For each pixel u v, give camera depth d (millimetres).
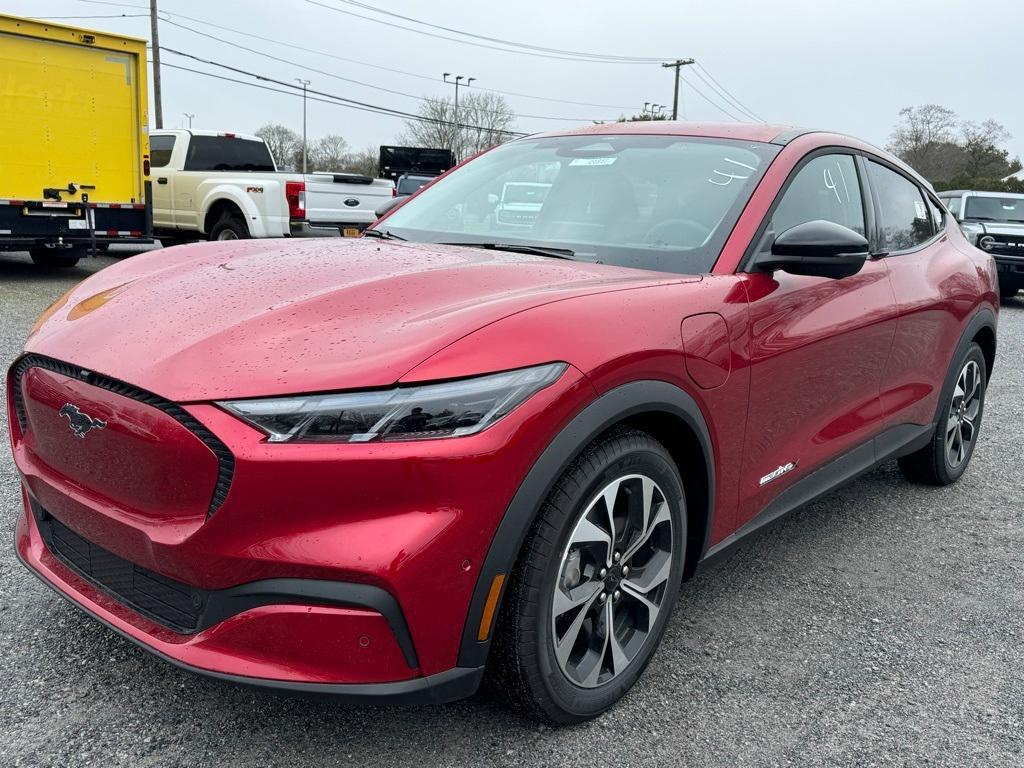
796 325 2623
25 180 9516
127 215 10445
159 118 32156
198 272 2365
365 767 1969
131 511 1863
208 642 1783
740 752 2107
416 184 21234
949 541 3586
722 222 2623
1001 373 7457
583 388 1863
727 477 2449
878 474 4480
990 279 4207
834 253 2398
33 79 9414
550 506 1891
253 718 2125
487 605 1813
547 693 1999
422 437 1692
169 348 1869
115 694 2188
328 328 1871
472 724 2145
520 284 2176
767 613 2848
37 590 2686
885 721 2273
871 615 2879
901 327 3291
